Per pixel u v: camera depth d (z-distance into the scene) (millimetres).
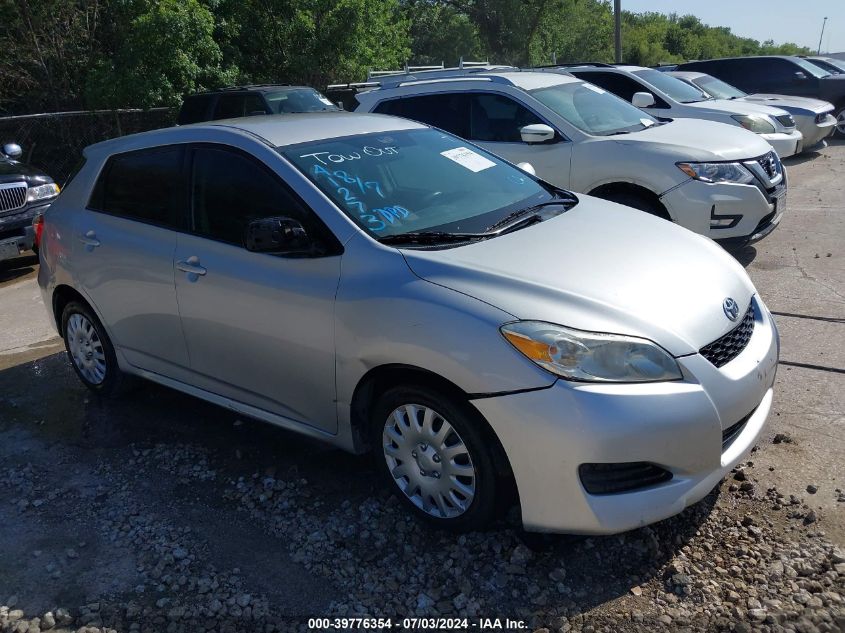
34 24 16172
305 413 3777
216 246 3994
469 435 3109
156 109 15211
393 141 4348
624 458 2852
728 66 16250
